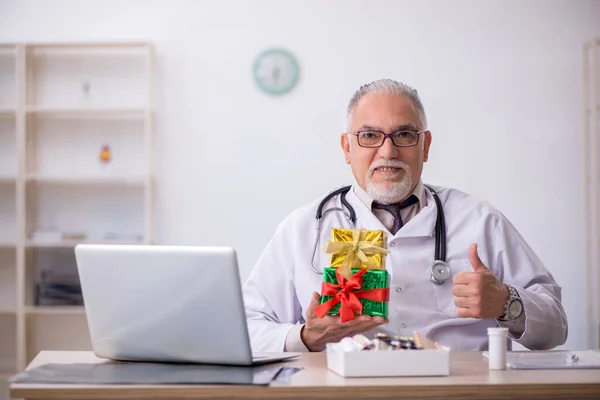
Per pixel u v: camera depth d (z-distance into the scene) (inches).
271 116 160.4
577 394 49.7
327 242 62.2
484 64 159.2
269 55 159.8
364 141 80.4
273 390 48.6
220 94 161.0
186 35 161.5
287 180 160.2
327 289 62.5
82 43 155.6
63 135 163.5
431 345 55.0
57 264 165.0
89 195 163.8
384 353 52.1
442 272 77.2
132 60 163.0
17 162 164.1
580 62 159.0
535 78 159.0
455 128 159.0
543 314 70.8
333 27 160.1
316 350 67.5
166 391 48.7
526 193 158.7
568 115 159.2
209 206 160.7
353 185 84.8
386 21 160.1
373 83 82.7
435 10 159.6
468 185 158.6
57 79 163.3
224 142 160.9
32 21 162.2
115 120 163.5
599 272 151.6
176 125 161.2
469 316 66.7
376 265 62.3
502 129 159.0
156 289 55.6
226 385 49.0
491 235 81.6
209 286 54.4
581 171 158.7
